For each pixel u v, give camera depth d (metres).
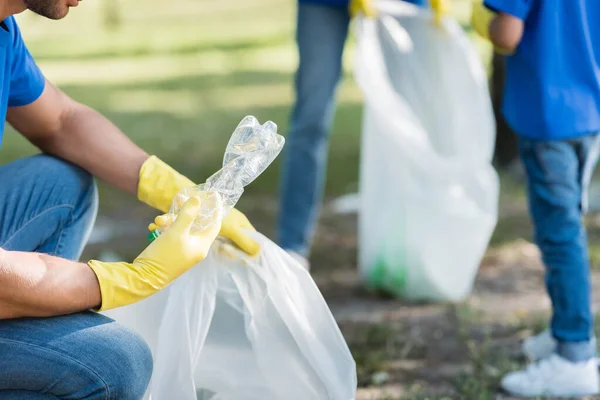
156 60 17.58
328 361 2.83
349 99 12.67
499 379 4.09
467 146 4.87
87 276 2.52
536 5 3.76
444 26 4.87
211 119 11.40
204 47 19.17
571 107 3.77
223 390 3.00
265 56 17.36
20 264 2.44
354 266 5.84
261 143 2.70
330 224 6.82
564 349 3.90
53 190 3.08
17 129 3.17
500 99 8.06
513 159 8.20
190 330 2.73
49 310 2.52
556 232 3.86
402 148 4.68
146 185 3.10
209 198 2.66
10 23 2.83
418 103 5.02
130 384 2.61
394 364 4.32
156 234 2.71
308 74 5.07
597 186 7.63
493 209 4.89
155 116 11.74
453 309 5.02
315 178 5.18
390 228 5.07
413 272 5.07
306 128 5.13
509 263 5.82
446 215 4.87
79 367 2.54
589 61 3.79
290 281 2.84
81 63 17.59
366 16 4.82
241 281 2.82
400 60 5.00
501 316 4.92
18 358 2.52
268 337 2.88
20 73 2.96
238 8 26.48
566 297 3.87
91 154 3.15
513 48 3.79
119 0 29.84
